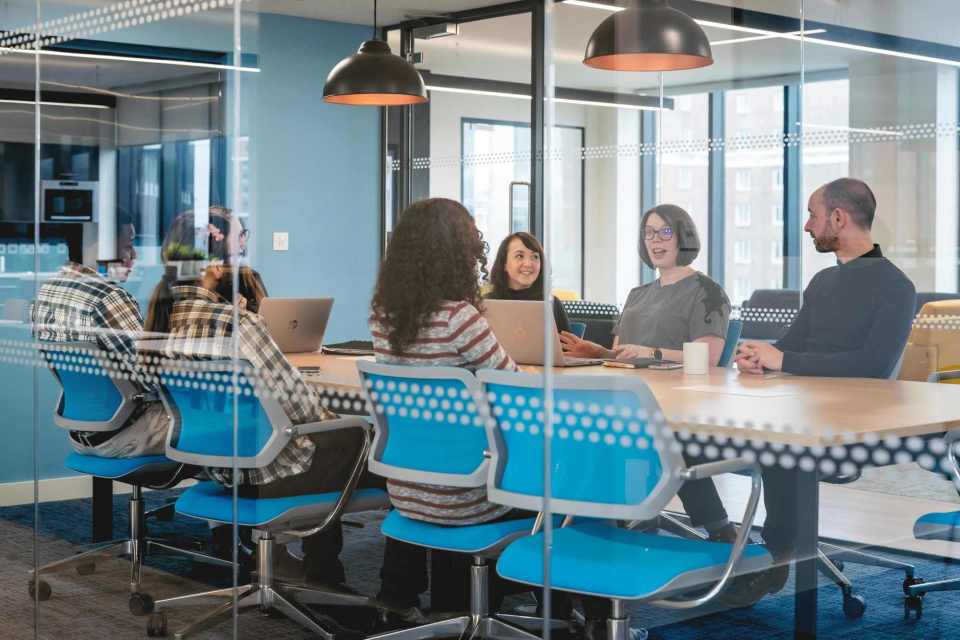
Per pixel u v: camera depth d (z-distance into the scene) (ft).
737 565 6.14
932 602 5.58
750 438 6.05
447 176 9.34
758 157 5.96
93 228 11.09
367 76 9.46
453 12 9.69
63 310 11.54
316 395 8.49
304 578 8.62
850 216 5.65
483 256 7.43
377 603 8.03
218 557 9.48
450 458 7.48
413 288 7.64
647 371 6.42
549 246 6.86
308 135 9.26
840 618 5.85
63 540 11.48
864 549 5.73
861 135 5.56
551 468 6.89
